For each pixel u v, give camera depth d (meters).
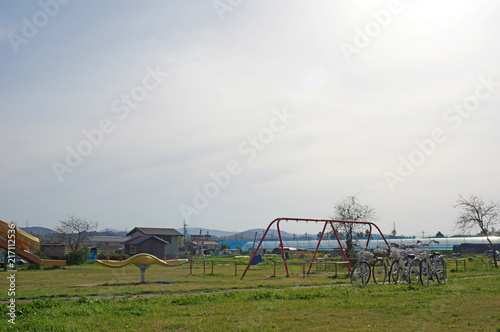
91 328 7.94
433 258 15.28
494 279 17.30
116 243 92.75
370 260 15.76
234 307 9.99
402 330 7.44
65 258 40.06
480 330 7.36
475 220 33.84
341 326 7.85
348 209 35.38
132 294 13.42
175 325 8.01
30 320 8.58
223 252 81.81
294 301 10.94
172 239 66.56
